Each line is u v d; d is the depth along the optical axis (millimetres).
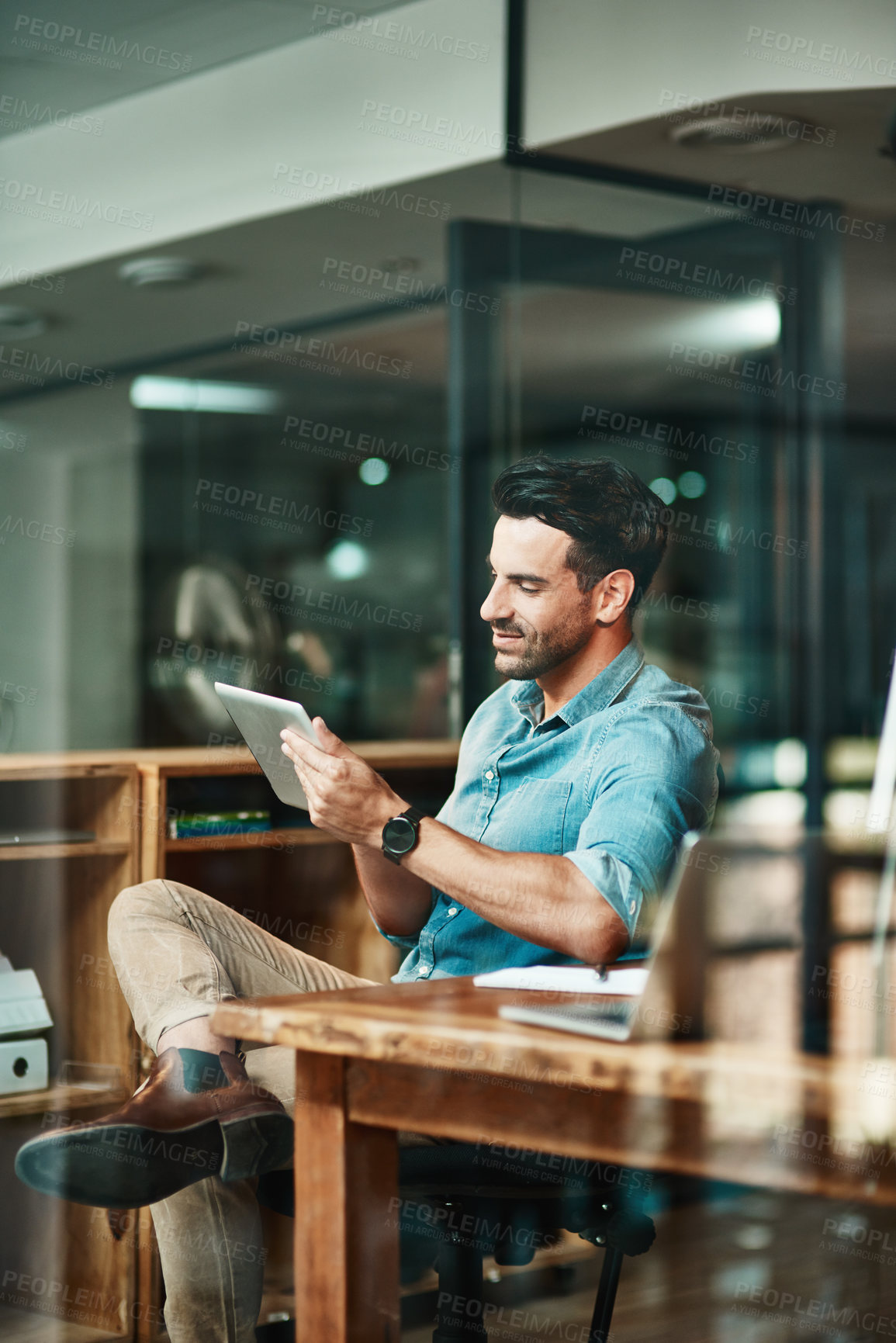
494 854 1407
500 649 1735
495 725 1754
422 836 1418
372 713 6316
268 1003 1136
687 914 923
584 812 1566
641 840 1443
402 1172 1389
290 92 3434
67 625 5914
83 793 2252
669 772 1510
